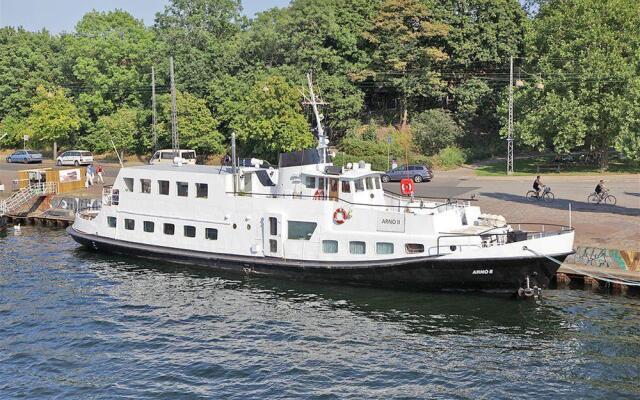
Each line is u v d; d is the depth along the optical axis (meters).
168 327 27.81
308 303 30.47
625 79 62.69
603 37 65.19
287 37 85.50
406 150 75.62
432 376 22.92
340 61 85.81
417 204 34.84
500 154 81.25
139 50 92.75
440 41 85.12
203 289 32.72
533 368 23.52
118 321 28.59
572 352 24.77
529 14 89.50
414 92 83.88
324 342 25.98
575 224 40.12
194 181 35.88
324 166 34.50
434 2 85.44
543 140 67.25
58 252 41.16
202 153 85.50
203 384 22.52
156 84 89.62
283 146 74.75
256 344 25.86
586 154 73.56
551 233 30.94
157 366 24.00
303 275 33.19
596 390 21.78
